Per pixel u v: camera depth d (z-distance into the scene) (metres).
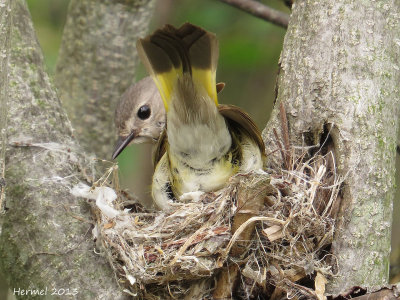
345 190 10.44
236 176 10.43
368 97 10.69
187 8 16.38
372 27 10.89
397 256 14.19
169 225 10.58
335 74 10.88
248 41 16.02
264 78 16.47
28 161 10.08
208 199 10.94
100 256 9.96
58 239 9.85
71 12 14.87
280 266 10.30
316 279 10.09
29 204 9.91
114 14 14.69
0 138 8.73
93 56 14.75
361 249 10.29
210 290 10.45
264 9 14.86
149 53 9.86
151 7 14.90
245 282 10.43
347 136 10.58
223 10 16.19
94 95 14.84
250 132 10.75
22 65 10.38
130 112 13.89
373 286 9.80
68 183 10.15
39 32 16.16
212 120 10.28
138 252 10.21
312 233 10.33
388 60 10.84
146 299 10.41
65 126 10.58
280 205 10.32
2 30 8.70
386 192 10.52
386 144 10.63
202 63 9.62
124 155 15.53
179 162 11.09
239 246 10.22
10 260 9.88
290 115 11.25
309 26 11.23
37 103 10.35
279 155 11.35
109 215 10.13
